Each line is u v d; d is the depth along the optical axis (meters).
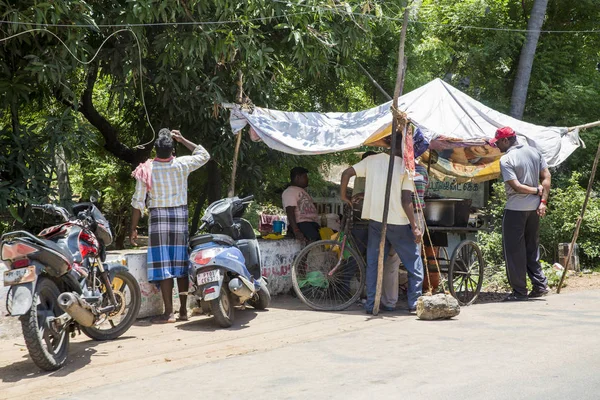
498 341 5.66
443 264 8.58
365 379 4.58
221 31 8.04
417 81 13.09
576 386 4.29
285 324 6.95
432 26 14.36
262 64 8.47
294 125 8.14
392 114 7.36
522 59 13.34
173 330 6.77
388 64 12.48
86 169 14.86
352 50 9.67
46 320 5.09
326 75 11.17
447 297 6.95
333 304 8.16
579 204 11.85
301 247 9.23
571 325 6.37
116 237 16.11
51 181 8.03
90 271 5.93
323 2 8.34
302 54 8.73
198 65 8.91
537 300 8.27
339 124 8.51
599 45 15.09
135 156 12.05
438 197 8.77
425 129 7.55
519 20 15.07
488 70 14.95
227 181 11.00
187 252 7.20
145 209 7.43
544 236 12.02
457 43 15.20
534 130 8.68
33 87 8.30
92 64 9.17
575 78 14.27
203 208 13.48
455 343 5.64
